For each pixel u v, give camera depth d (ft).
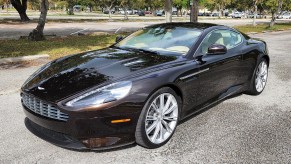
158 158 10.72
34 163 10.23
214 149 11.48
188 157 10.84
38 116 10.50
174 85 11.55
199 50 13.58
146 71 11.21
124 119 10.13
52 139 10.56
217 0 232.12
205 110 15.69
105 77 10.75
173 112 11.94
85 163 10.26
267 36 62.80
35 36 45.93
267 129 13.48
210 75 13.69
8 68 24.50
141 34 15.84
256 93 18.38
